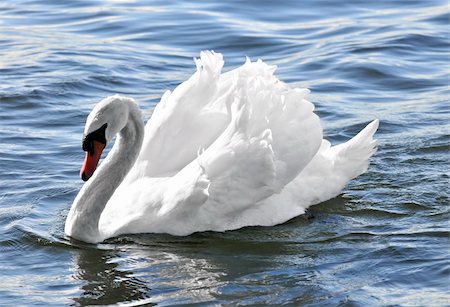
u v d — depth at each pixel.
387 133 18.98
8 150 18.12
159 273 13.62
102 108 14.41
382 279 13.27
